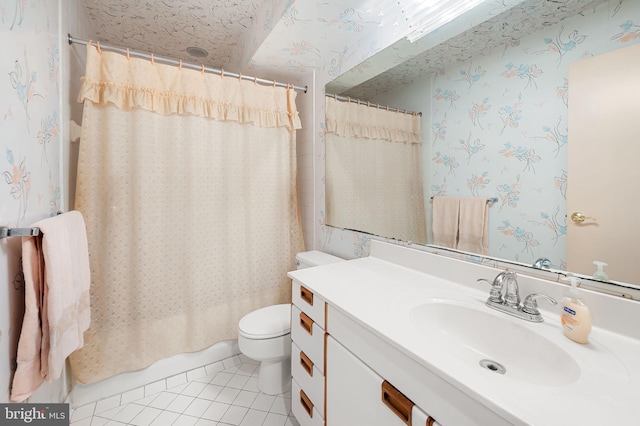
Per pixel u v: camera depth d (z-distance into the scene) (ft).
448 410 1.94
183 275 5.61
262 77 6.89
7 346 2.75
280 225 6.66
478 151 3.36
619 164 2.32
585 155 2.51
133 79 4.93
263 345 4.80
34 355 2.84
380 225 4.83
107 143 4.81
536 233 2.88
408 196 4.29
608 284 2.43
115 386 5.04
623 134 2.29
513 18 2.97
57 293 2.95
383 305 2.98
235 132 6.01
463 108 3.49
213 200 5.85
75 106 4.95
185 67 6.04
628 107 2.26
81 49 5.24
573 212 2.61
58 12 4.16
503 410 1.59
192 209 5.58
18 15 2.95
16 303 2.93
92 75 4.60
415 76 4.08
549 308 2.74
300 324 3.91
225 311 6.07
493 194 3.23
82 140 4.60
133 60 4.93
